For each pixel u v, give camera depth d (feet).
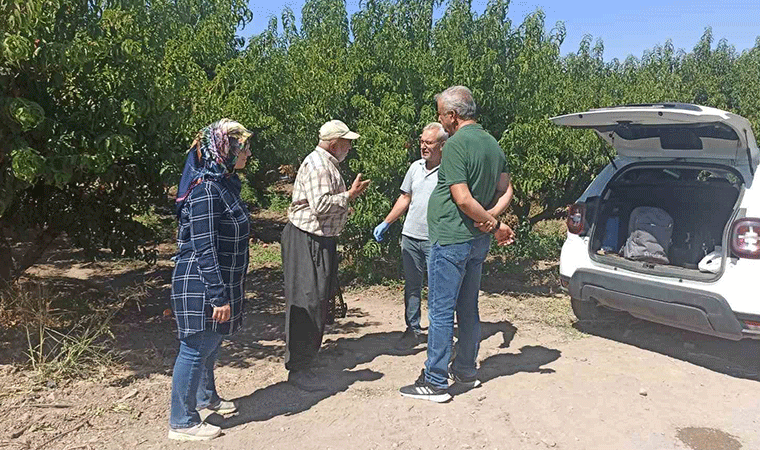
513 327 20.07
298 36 31.14
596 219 18.71
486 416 13.53
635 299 16.99
